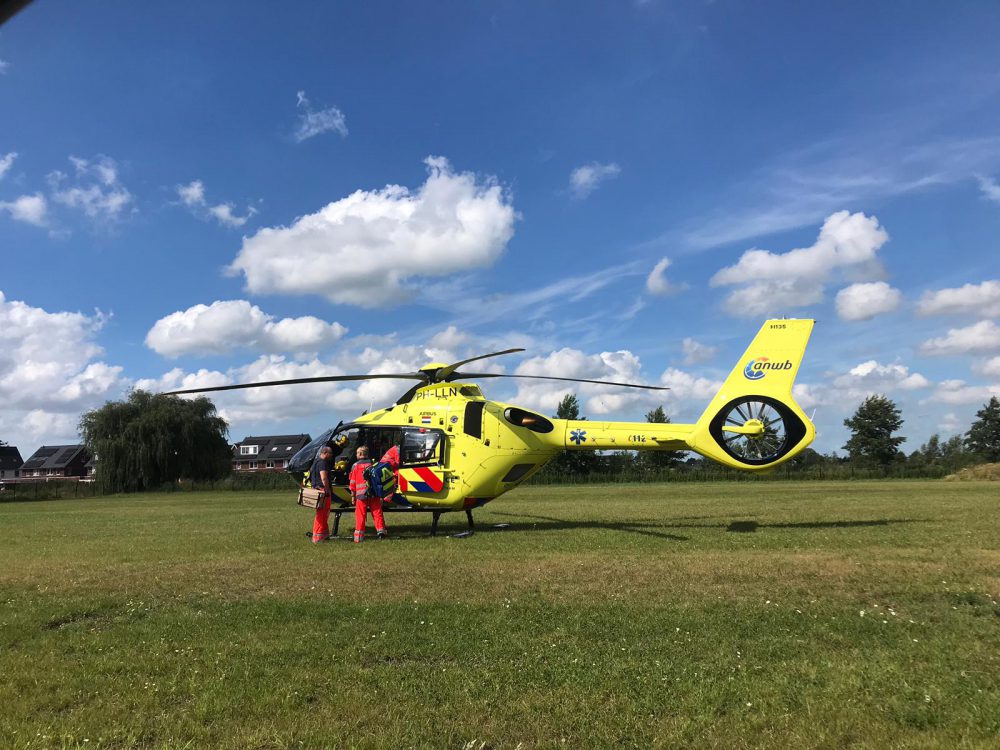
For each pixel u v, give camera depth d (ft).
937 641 16.98
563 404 204.74
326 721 12.48
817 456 219.61
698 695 13.51
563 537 39.58
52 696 13.85
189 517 64.34
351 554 33.78
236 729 12.20
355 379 44.73
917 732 11.73
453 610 20.92
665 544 35.58
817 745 11.27
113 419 188.44
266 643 17.57
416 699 13.53
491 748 11.47
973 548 32.53
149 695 13.84
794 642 17.04
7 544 42.19
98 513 77.05
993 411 257.14
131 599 23.29
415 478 42.96
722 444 42.34
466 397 44.78
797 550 32.68
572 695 13.62
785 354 42.06
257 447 361.92
